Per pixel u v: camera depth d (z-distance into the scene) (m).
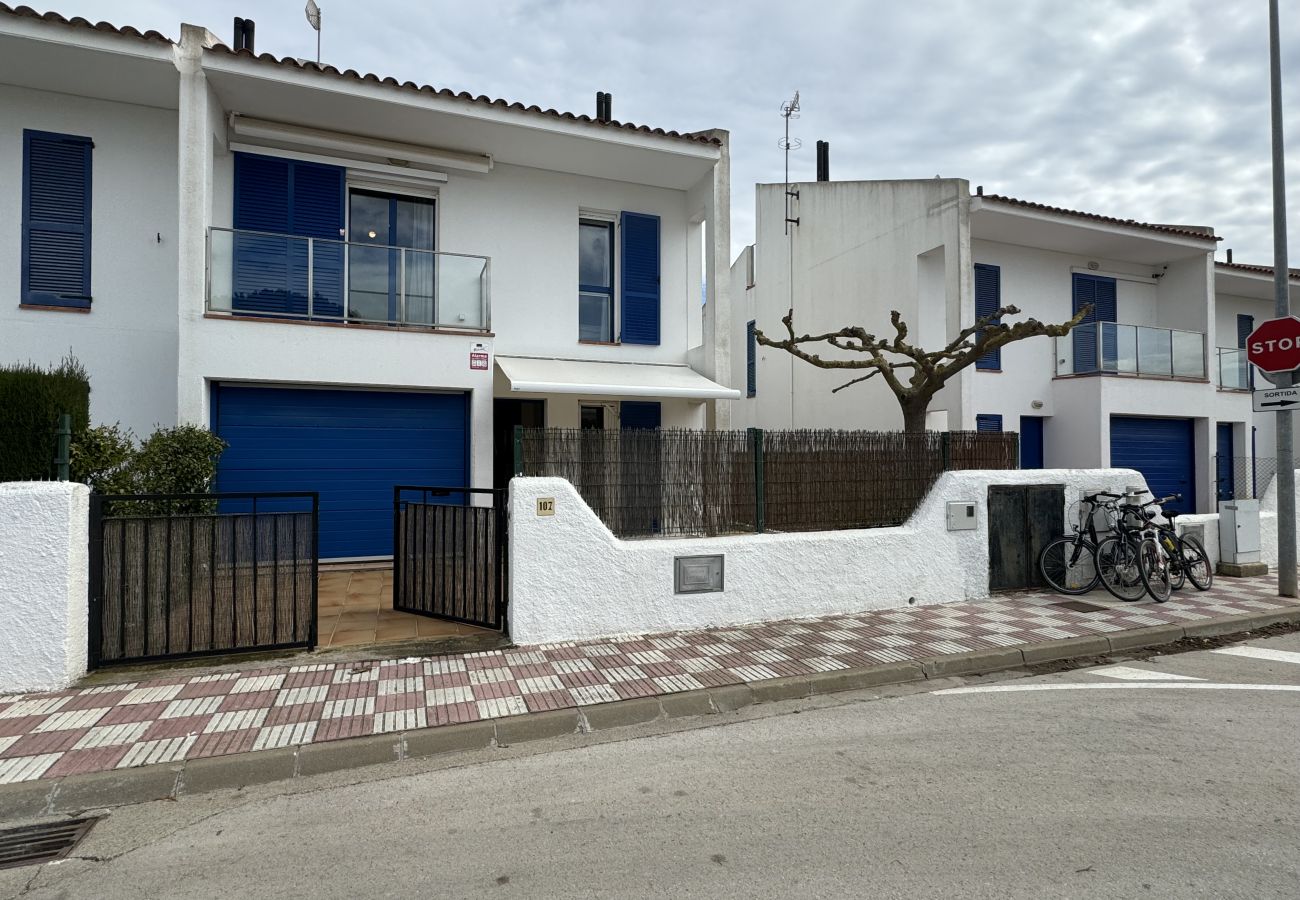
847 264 16.05
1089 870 2.94
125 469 6.88
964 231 13.27
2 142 8.85
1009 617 7.25
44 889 2.91
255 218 9.79
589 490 6.85
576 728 4.65
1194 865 2.97
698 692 5.05
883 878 2.89
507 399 11.52
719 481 7.32
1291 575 8.27
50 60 8.31
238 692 4.94
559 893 2.81
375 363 9.16
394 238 10.88
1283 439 8.43
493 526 6.48
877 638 6.46
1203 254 15.99
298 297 9.01
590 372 10.86
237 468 9.00
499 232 11.25
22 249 8.88
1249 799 3.58
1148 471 15.39
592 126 10.36
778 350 18.50
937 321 14.30
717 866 3.00
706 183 11.71
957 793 3.67
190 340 8.40
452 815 3.52
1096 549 8.25
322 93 9.11
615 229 12.21
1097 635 6.64
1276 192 8.71
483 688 5.06
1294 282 17.62
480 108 9.77
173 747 4.07
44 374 6.38
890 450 8.12
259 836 3.34
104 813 3.60
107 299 9.21
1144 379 14.86
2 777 3.70
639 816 3.47
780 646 6.18
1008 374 14.95
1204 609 7.67
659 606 6.57
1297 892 2.77
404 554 7.14
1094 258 16.22
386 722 4.46
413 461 9.80
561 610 6.20
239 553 5.70
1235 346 18.86
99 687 5.00
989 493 8.21
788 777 3.90
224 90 9.02
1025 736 4.47
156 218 9.45
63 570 4.96
